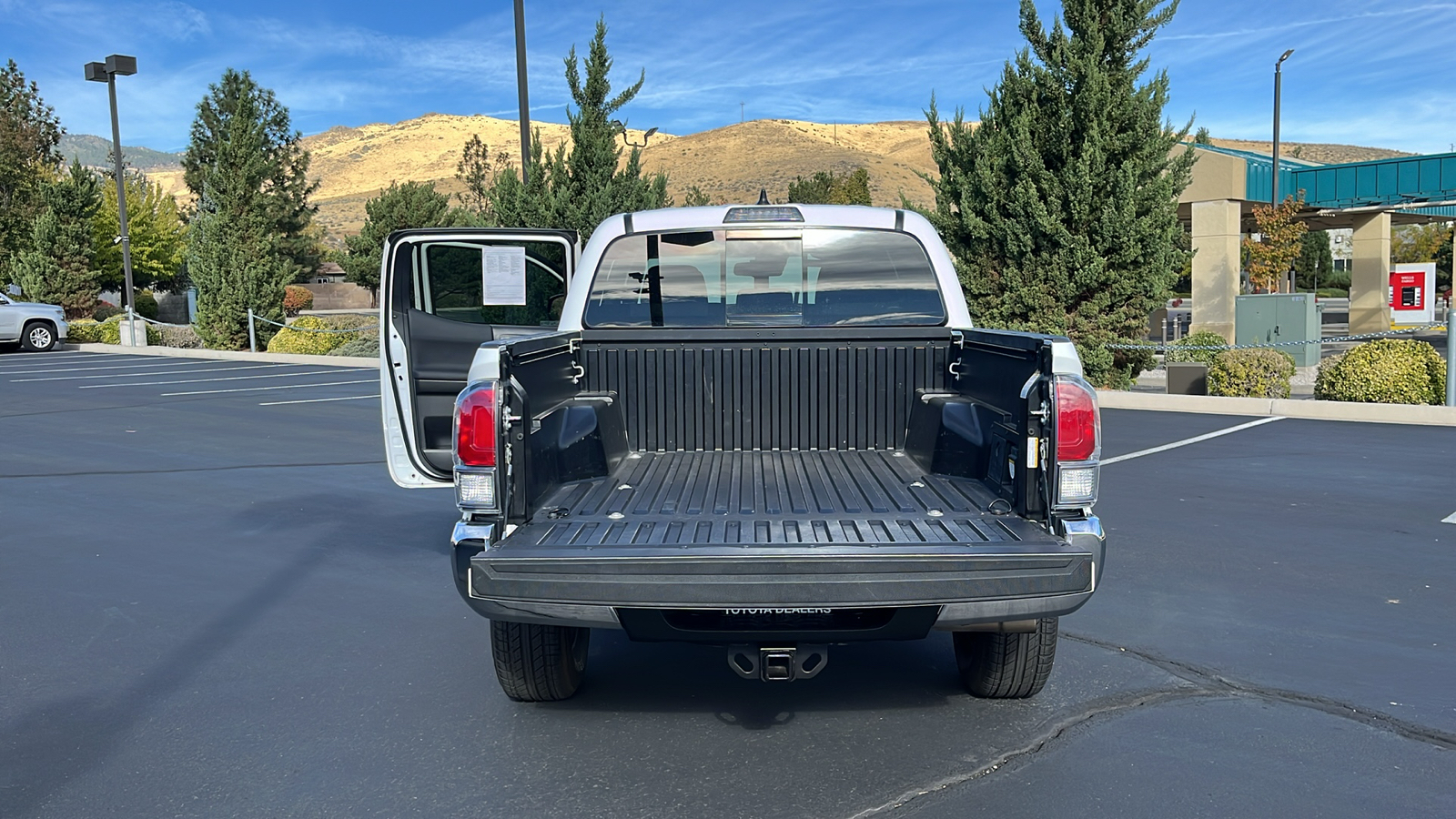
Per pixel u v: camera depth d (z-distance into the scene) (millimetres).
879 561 3592
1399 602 5922
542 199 17906
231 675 4984
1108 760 4012
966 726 4340
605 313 5535
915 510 4242
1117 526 7707
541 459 4309
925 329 5148
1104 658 5078
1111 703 4559
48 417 14914
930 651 5309
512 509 3992
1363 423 12758
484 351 3969
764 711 4543
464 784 3875
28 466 10766
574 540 3848
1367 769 3924
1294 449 10992
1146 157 15242
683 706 4602
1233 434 12039
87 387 19406
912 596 3607
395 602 6113
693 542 3781
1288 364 14633
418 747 4195
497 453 3887
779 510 4266
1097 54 15055
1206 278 26344
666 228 5480
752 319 5539
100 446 12133
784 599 3594
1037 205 15141
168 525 8070
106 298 53375
